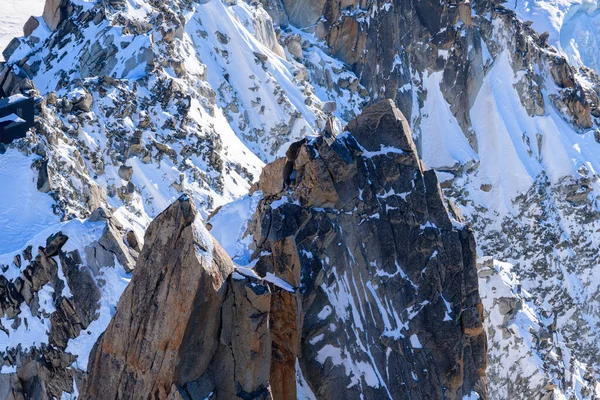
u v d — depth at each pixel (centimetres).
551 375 19762
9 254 13125
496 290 19462
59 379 12275
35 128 19400
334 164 13212
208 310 9569
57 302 12431
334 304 12938
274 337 11288
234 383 9769
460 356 13550
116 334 9819
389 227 13538
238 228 13738
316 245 12975
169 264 9606
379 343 13075
